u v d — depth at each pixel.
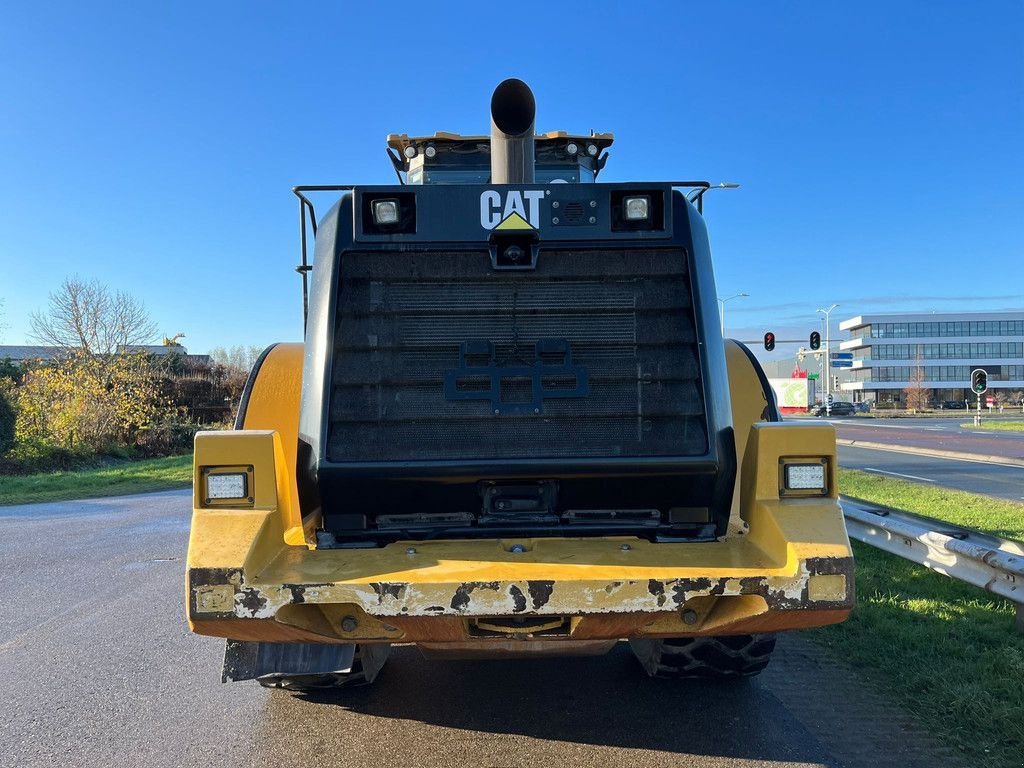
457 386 2.97
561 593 2.51
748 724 3.50
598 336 3.03
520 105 3.73
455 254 3.03
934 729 3.41
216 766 3.21
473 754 3.27
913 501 10.18
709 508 3.07
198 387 32.50
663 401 3.00
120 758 3.29
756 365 3.70
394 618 2.52
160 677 4.34
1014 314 100.00
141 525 10.62
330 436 2.92
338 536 3.00
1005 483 13.19
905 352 101.00
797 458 2.86
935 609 5.07
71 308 26.34
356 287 3.01
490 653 3.03
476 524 3.01
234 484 2.75
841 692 3.87
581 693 3.93
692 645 3.59
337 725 3.59
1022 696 3.62
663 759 3.18
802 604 2.55
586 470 2.92
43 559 8.09
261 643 3.00
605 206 3.07
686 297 3.06
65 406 23.47
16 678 4.34
